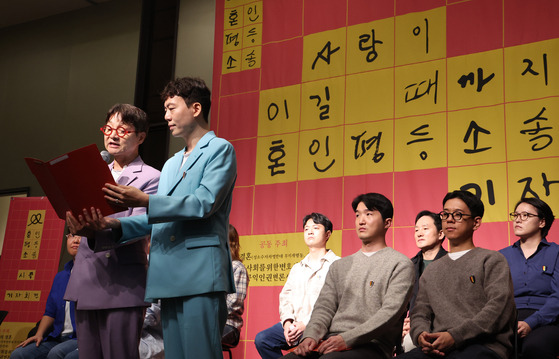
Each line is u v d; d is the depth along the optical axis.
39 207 5.05
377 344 2.21
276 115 4.48
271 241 4.25
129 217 1.94
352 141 4.14
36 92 6.11
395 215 3.86
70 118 5.83
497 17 3.82
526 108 3.61
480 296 2.20
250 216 4.38
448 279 2.28
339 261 2.51
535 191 3.48
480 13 3.88
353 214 4.01
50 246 4.93
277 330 3.42
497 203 3.57
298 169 4.29
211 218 1.83
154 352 2.89
